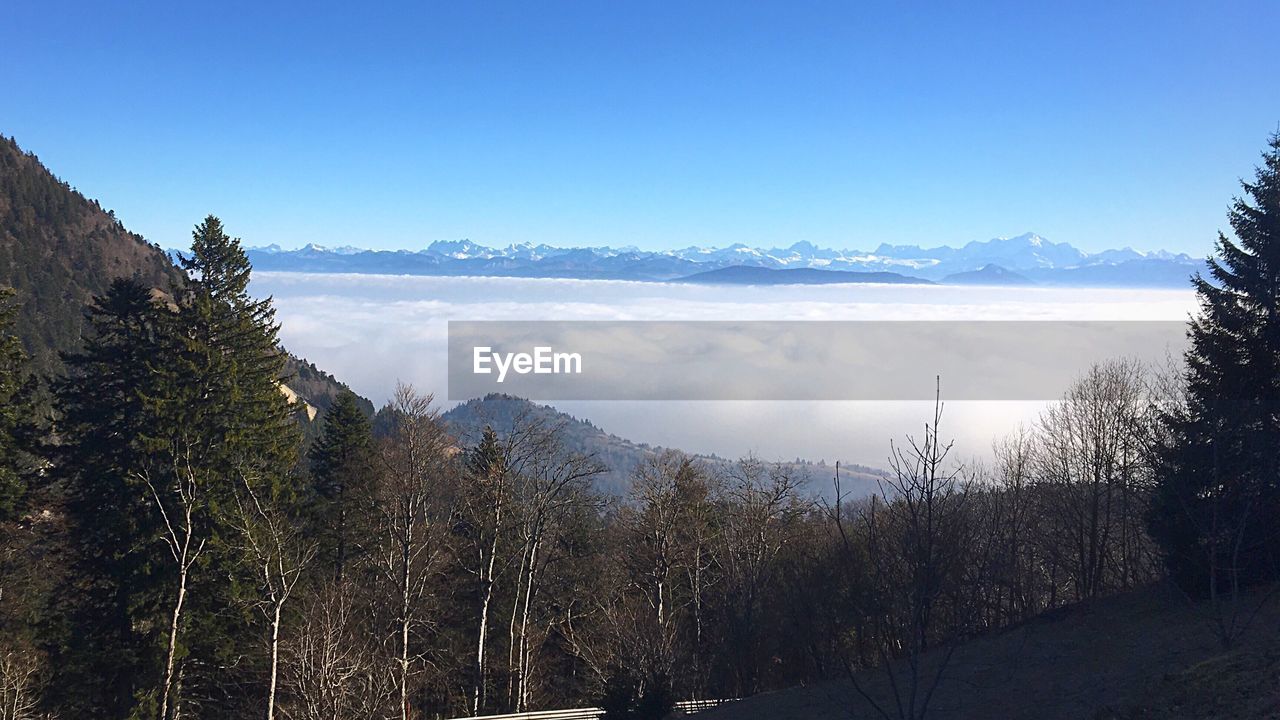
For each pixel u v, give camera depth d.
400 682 26.16
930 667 23.19
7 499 23.03
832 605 26.11
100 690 23.52
